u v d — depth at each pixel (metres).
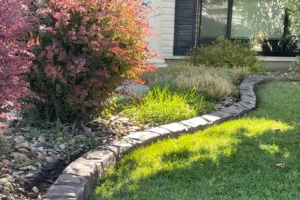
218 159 4.10
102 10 4.43
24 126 4.65
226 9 9.79
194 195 3.43
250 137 4.75
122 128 4.98
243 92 6.89
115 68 4.48
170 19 9.53
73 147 4.27
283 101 6.54
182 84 6.48
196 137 4.75
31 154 3.98
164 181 3.66
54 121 4.80
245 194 3.45
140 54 4.76
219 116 5.47
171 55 9.67
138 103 5.73
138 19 4.80
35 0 4.36
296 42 9.82
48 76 4.32
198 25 9.48
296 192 3.50
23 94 3.47
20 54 3.78
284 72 9.60
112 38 4.50
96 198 3.36
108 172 3.83
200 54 8.95
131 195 3.42
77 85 4.51
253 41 10.02
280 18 9.95
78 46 4.43
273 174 3.80
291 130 5.04
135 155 4.20
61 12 4.18
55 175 3.73
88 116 4.88
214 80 6.66
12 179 3.49
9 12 3.19
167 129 4.84
